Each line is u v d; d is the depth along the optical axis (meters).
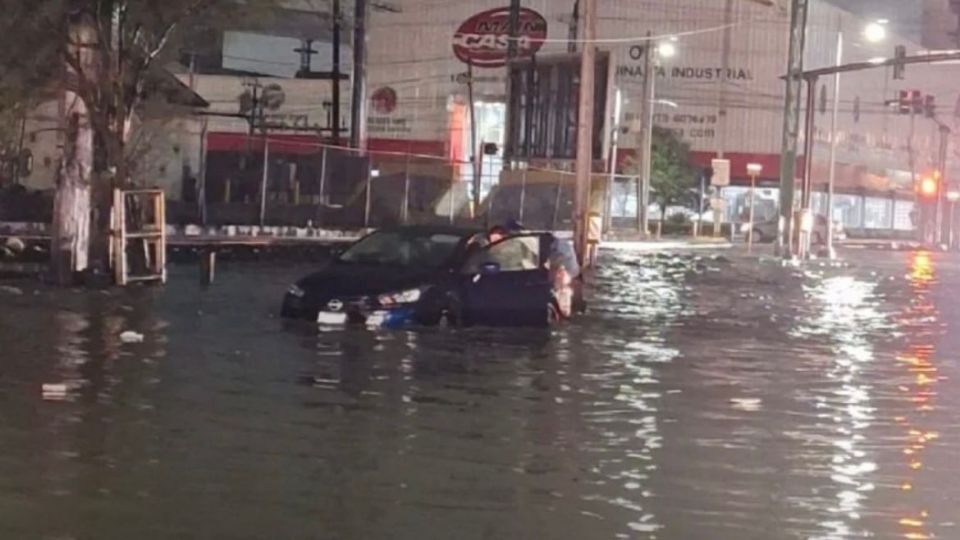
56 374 40.09
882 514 26.44
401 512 25.19
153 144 102.94
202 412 34.78
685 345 55.84
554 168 152.12
